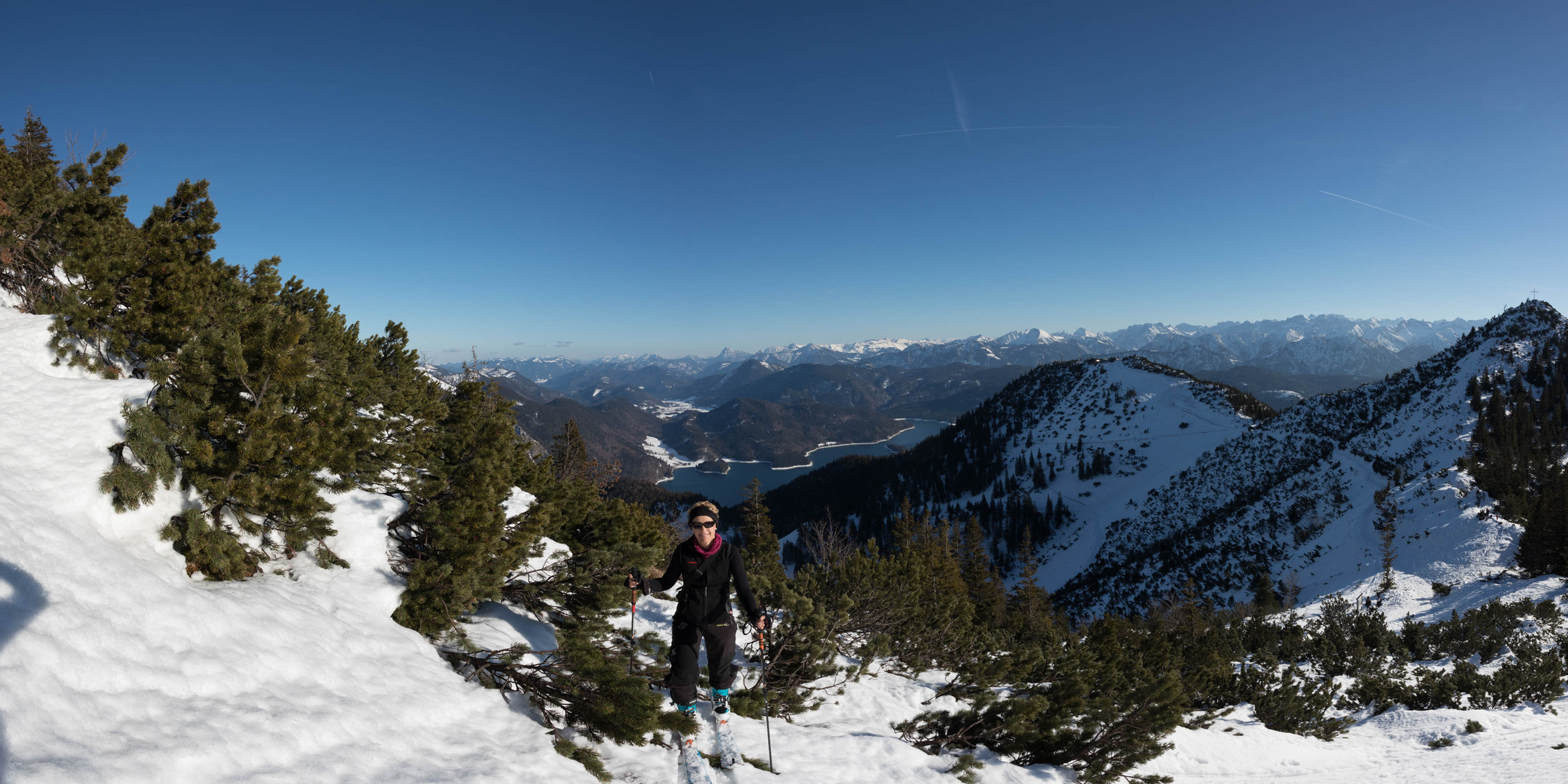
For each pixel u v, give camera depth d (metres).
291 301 11.14
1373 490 127.31
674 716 5.38
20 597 3.62
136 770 3.12
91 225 8.58
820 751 7.06
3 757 2.81
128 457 5.46
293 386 5.94
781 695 8.98
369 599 6.35
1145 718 8.90
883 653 11.34
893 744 7.75
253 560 5.91
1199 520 145.25
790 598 9.79
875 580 12.55
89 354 7.41
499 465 7.51
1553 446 131.75
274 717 4.00
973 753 8.58
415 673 5.47
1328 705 19.89
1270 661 31.12
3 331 6.71
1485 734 19.06
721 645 5.52
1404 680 29.22
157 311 8.02
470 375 20.69
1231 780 11.40
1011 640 17.64
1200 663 22.12
